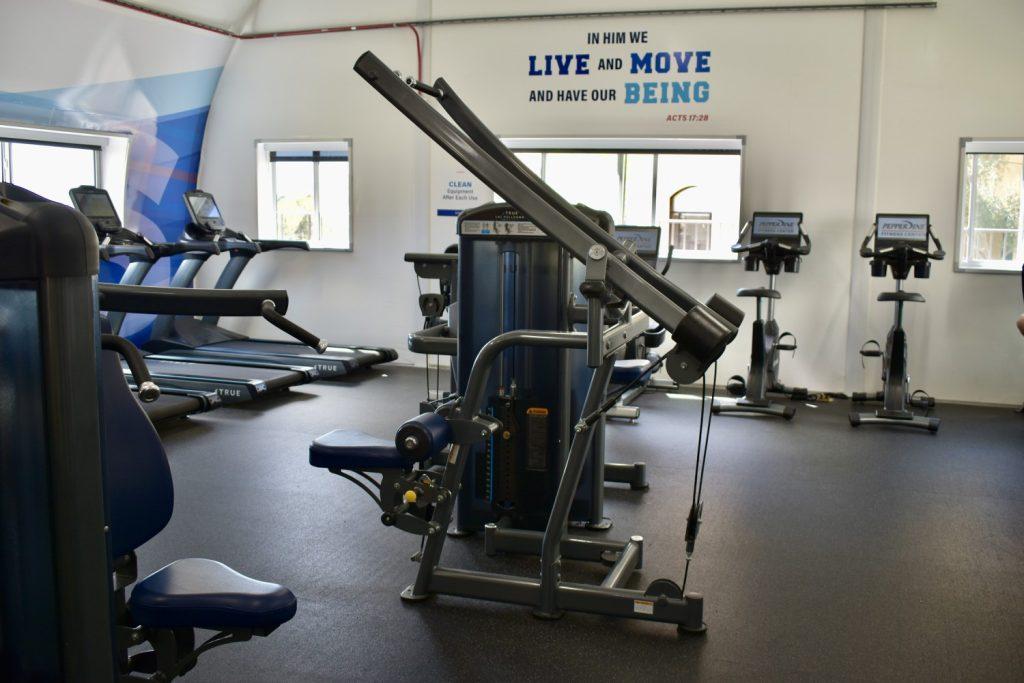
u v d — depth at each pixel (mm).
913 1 7090
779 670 2699
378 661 2719
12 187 1385
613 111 7770
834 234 7438
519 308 3604
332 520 4035
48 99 7309
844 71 7297
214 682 2572
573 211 2539
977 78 7070
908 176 7270
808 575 3477
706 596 3258
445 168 8328
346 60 8477
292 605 1718
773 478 4887
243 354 8039
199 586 1729
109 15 7355
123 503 1849
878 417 6316
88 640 1286
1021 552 3762
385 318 8711
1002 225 7352
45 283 1188
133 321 8453
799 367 7605
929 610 3156
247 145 8898
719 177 7703
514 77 7957
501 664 2711
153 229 8672
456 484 3078
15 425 1250
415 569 3473
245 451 5230
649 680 2625
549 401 3654
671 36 7582
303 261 8914
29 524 1264
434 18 8109
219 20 8430
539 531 3744
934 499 4527
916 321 7340
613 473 4648
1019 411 6961
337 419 6152
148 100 8219
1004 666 2742
